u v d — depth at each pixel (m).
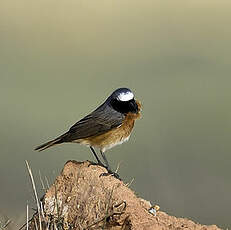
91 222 8.31
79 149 20.89
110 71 28.81
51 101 25.05
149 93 26.28
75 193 8.59
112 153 20.95
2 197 17.02
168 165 20.61
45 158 20.23
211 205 17.91
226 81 27.33
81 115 24.06
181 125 23.59
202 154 21.61
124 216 8.27
